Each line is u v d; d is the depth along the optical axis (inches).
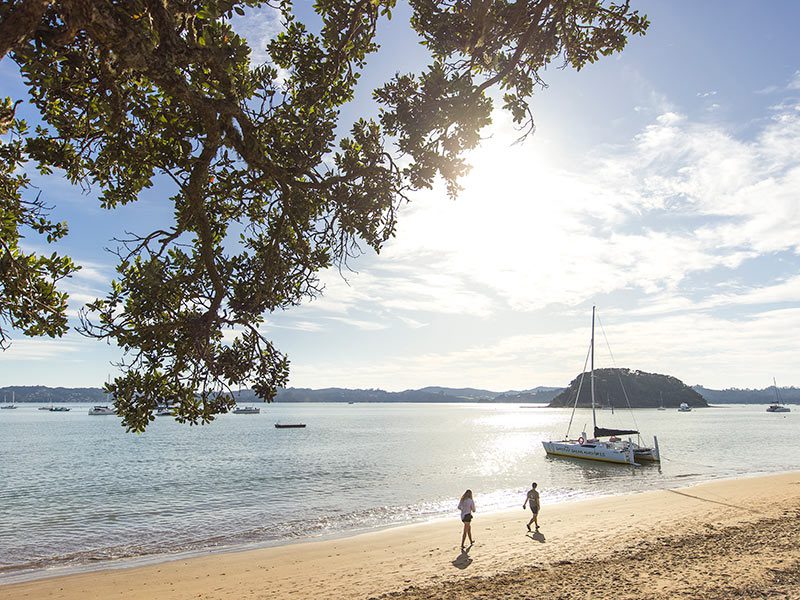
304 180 240.4
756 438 3171.8
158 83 176.9
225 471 1815.9
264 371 244.1
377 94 256.4
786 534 661.3
